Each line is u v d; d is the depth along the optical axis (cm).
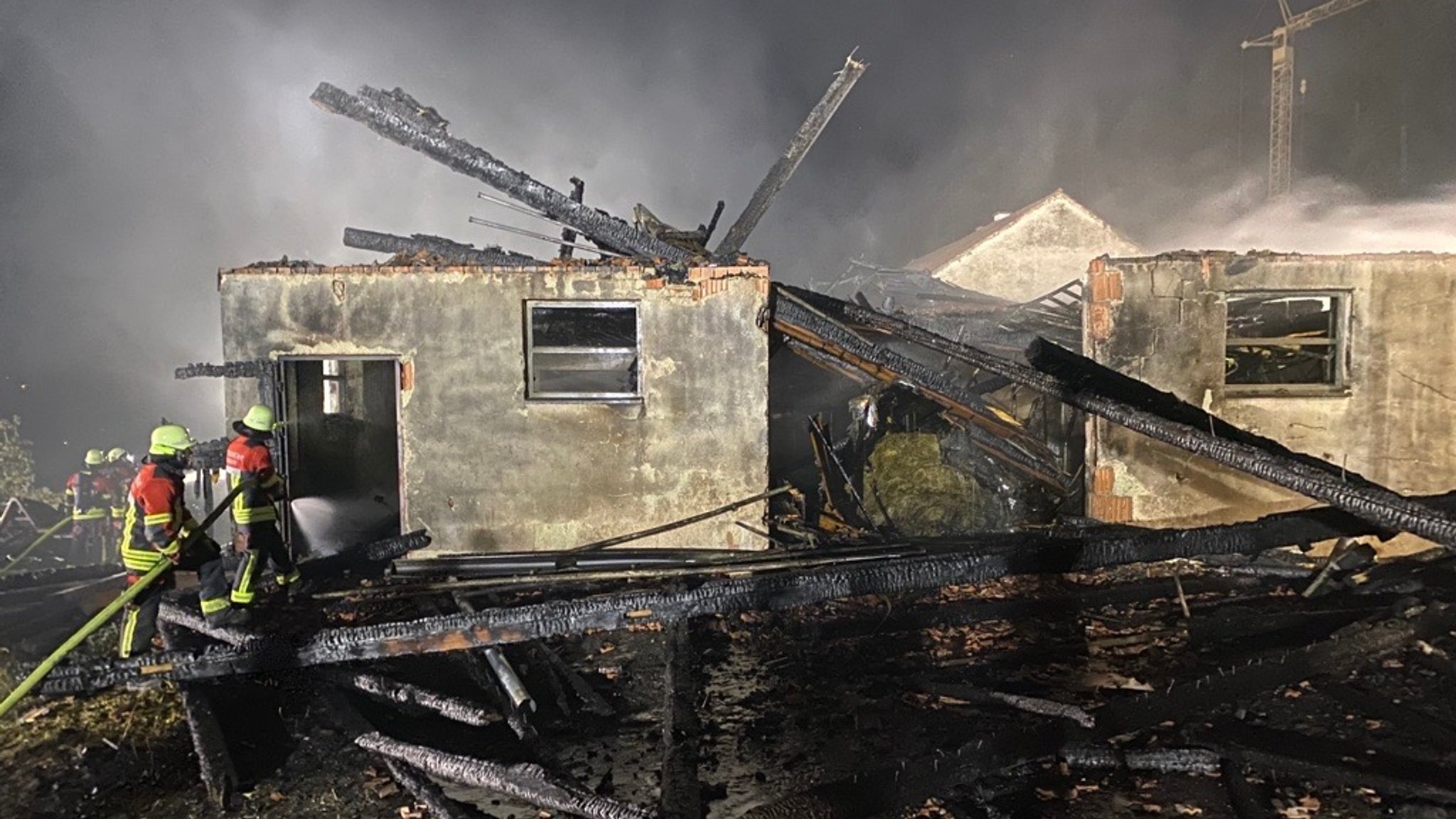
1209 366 992
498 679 618
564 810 458
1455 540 655
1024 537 917
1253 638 680
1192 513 995
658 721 584
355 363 1333
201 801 495
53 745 563
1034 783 475
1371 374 988
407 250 1214
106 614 598
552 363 966
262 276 923
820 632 732
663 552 897
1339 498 700
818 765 511
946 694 595
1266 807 443
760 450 948
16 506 1288
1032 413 1285
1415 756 485
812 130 1267
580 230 1050
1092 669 634
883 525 1048
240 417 942
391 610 788
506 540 945
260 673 653
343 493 1273
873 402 1151
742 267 934
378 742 536
